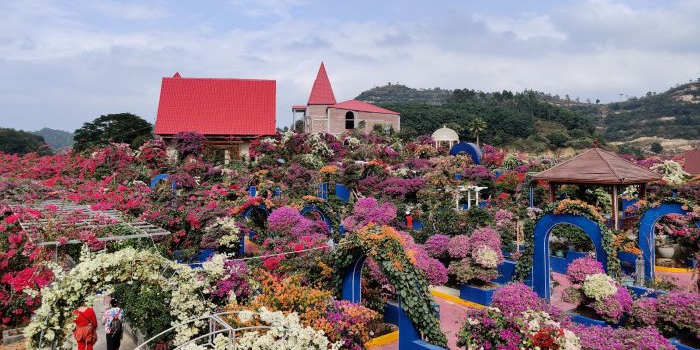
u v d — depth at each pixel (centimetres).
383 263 1030
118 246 1461
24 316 1241
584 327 978
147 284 1049
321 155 4250
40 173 3012
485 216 2177
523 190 2834
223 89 4728
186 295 1004
